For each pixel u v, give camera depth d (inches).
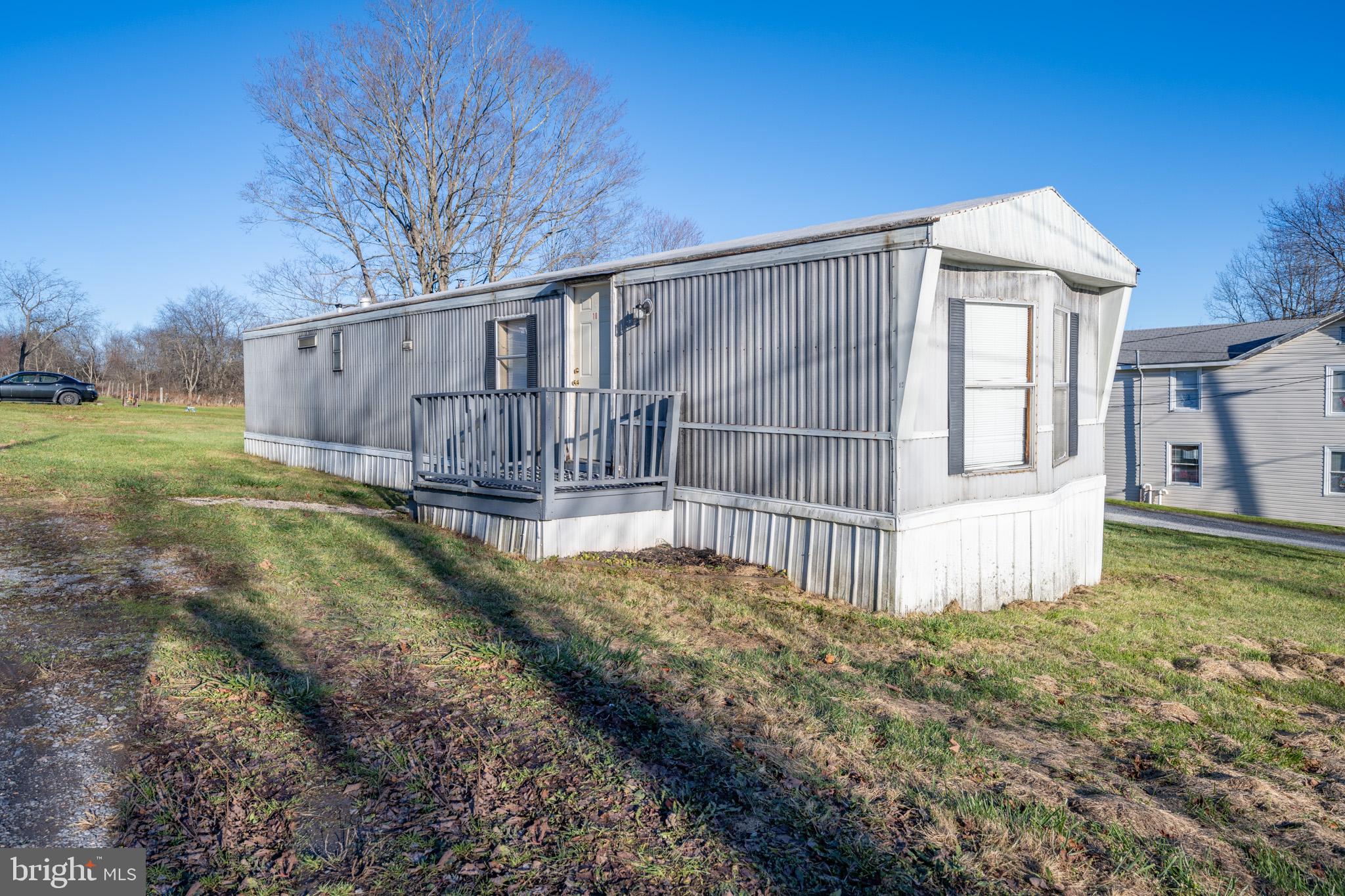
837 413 276.5
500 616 223.1
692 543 328.8
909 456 264.7
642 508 325.1
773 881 112.9
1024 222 293.4
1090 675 227.0
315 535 309.3
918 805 134.9
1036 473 320.5
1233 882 118.6
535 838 119.4
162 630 194.1
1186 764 165.3
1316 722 204.2
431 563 278.4
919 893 112.5
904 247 256.1
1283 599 391.5
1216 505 983.0
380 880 108.2
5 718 147.2
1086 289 367.2
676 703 170.2
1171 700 209.8
